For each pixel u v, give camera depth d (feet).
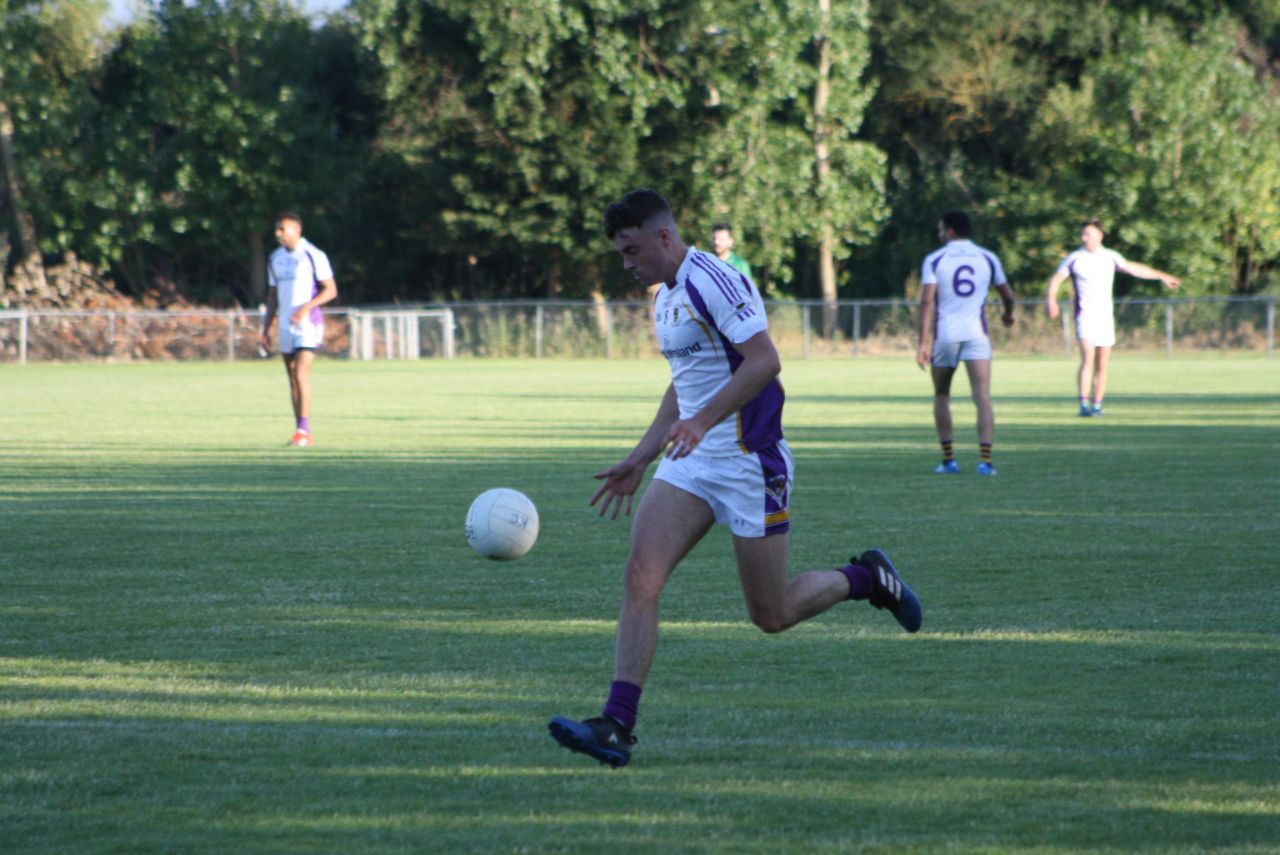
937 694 59.41
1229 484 133.39
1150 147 530.27
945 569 89.35
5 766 50.06
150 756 51.37
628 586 54.29
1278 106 541.34
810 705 57.88
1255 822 43.96
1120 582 84.58
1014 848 41.91
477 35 523.70
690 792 47.32
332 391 299.38
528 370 415.03
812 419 216.13
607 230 56.29
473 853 41.83
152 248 618.44
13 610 78.02
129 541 102.63
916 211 606.96
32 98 565.12
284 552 97.76
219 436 189.47
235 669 64.59
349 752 51.96
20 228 574.97
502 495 62.85
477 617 76.07
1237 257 550.77
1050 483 135.13
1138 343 476.13
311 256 174.60
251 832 43.68
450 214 545.03
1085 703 57.82
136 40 575.38
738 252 549.13
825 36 551.59
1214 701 57.98
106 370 424.46
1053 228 540.93
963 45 585.63
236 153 566.77
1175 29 583.17
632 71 531.09
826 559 93.91
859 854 41.52
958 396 271.28
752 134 541.75
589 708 57.93
